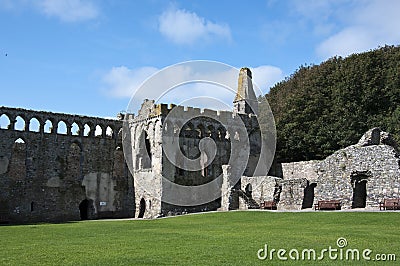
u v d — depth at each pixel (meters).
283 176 62.78
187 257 20.23
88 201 60.53
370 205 42.34
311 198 53.25
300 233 28.72
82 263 19.16
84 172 60.56
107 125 63.19
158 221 45.38
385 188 41.69
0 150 55.12
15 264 19.09
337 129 68.88
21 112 56.88
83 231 35.09
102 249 23.20
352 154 44.47
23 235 32.22
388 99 70.75
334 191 45.09
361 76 71.81
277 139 70.94
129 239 27.94
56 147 58.97
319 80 76.88
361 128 68.44
